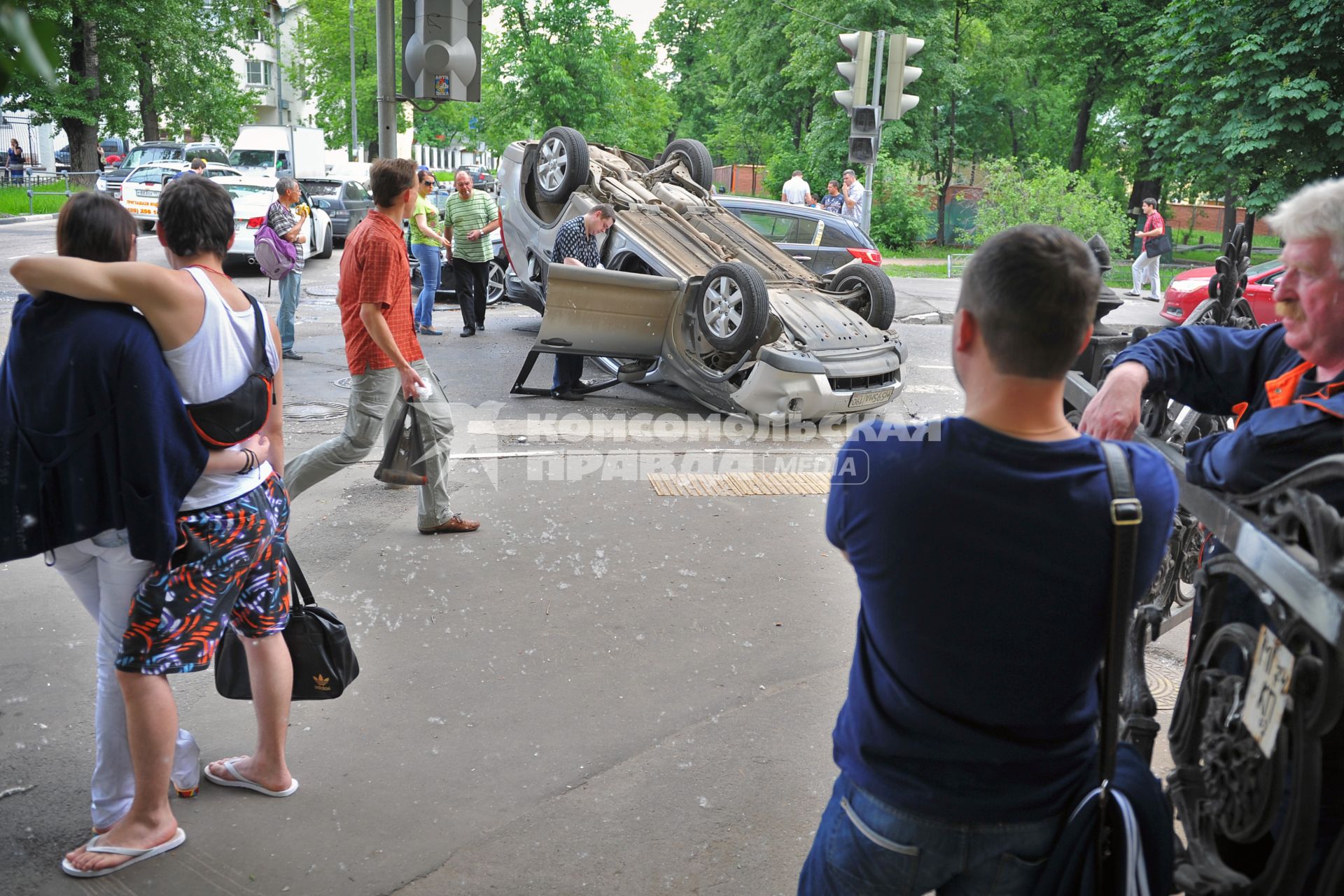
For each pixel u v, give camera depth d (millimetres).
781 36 37906
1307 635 1605
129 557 2766
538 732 3684
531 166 10609
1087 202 22484
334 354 10797
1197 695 2027
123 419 2623
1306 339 1974
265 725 3201
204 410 2773
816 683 4125
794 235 13172
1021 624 1569
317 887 2826
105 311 2631
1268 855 1881
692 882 2906
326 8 45594
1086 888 1640
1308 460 1808
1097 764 1705
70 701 3766
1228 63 18672
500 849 3023
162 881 2822
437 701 3879
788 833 3143
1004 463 1554
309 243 19500
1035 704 1615
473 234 11617
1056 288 1536
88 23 31281
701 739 3674
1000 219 22484
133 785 3004
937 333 14039
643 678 4113
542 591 4938
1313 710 1578
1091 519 1548
